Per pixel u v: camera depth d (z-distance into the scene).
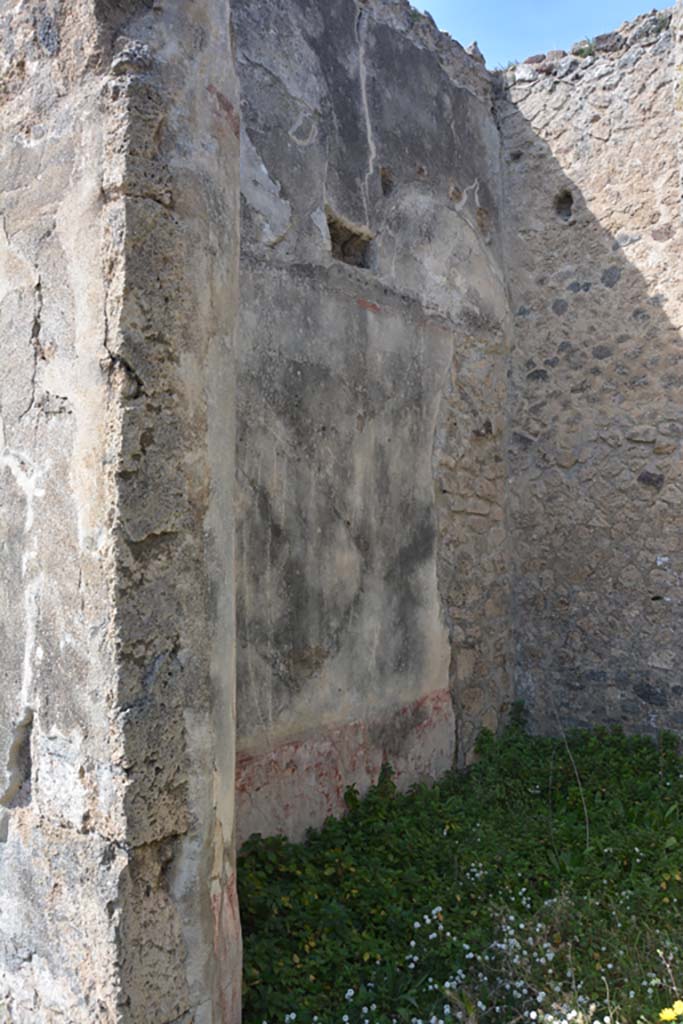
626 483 5.24
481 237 5.42
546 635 5.50
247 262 3.70
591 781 4.54
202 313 2.28
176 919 2.14
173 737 2.13
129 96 2.11
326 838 3.77
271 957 2.86
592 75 5.39
